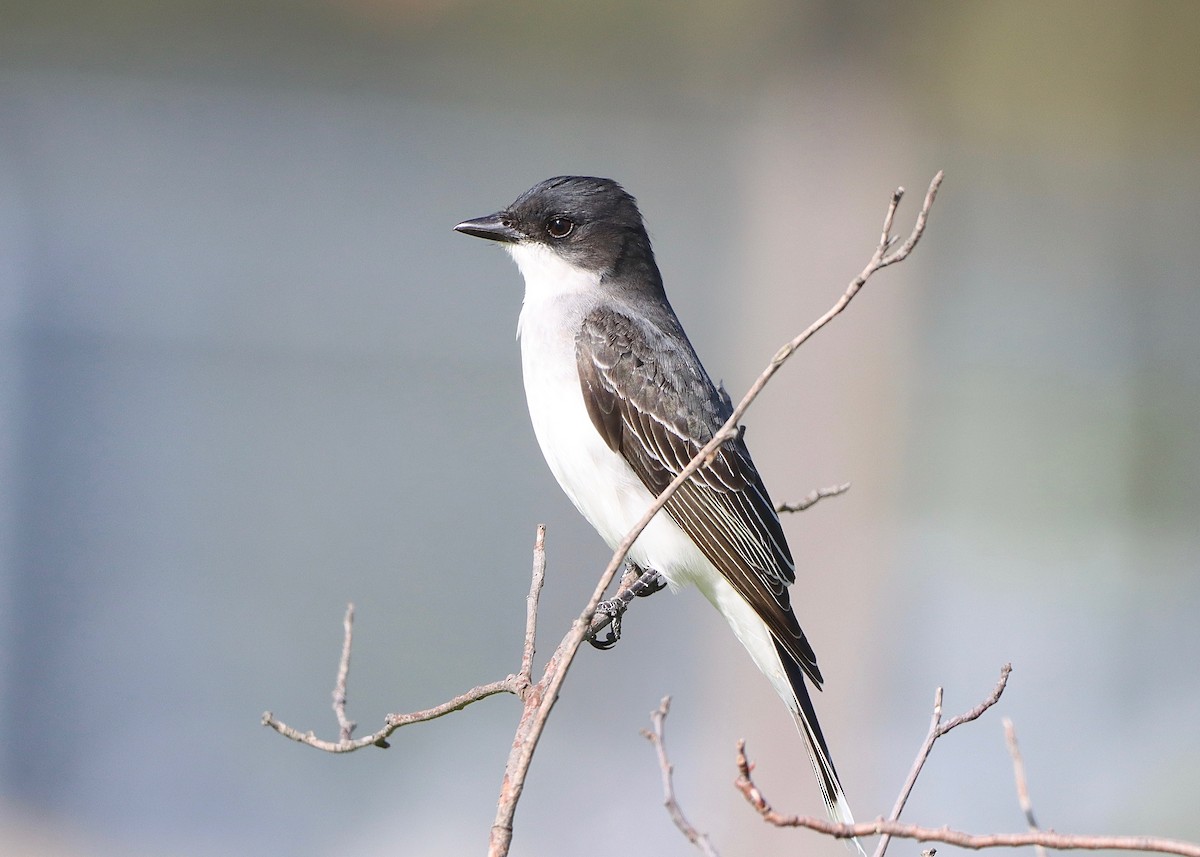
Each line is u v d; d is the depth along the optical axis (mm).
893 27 12078
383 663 14070
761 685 12125
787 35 12094
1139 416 15055
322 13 13820
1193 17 12773
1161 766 13320
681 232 13945
